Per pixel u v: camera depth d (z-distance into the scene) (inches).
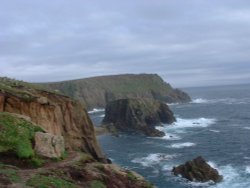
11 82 1740.9
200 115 5974.4
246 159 2751.0
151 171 2502.5
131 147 3462.1
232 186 2103.8
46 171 933.8
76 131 1982.0
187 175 2281.0
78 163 1040.8
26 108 1501.0
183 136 3971.5
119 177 1019.3
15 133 1081.4
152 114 4783.5
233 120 5251.0
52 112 1628.9
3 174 860.6
